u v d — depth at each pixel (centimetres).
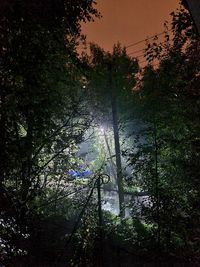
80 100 1173
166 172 866
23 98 720
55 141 1056
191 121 794
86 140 1356
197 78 779
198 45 779
